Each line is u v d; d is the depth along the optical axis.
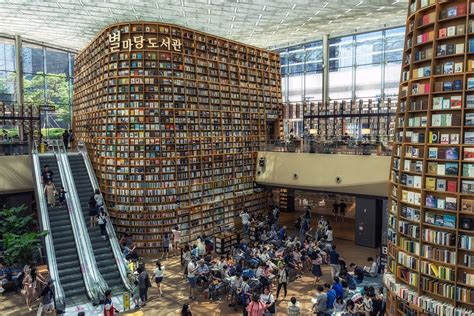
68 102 26.56
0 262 12.10
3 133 19.53
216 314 10.19
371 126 21.12
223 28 21.08
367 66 24.67
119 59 15.50
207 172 17.48
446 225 7.22
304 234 16.12
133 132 15.51
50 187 13.45
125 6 16.38
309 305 10.61
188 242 16.50
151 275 13.08
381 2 16.61
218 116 17.95
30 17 18.12
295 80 28.47
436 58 7.36
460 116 7.11
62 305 10.28
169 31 15.89
